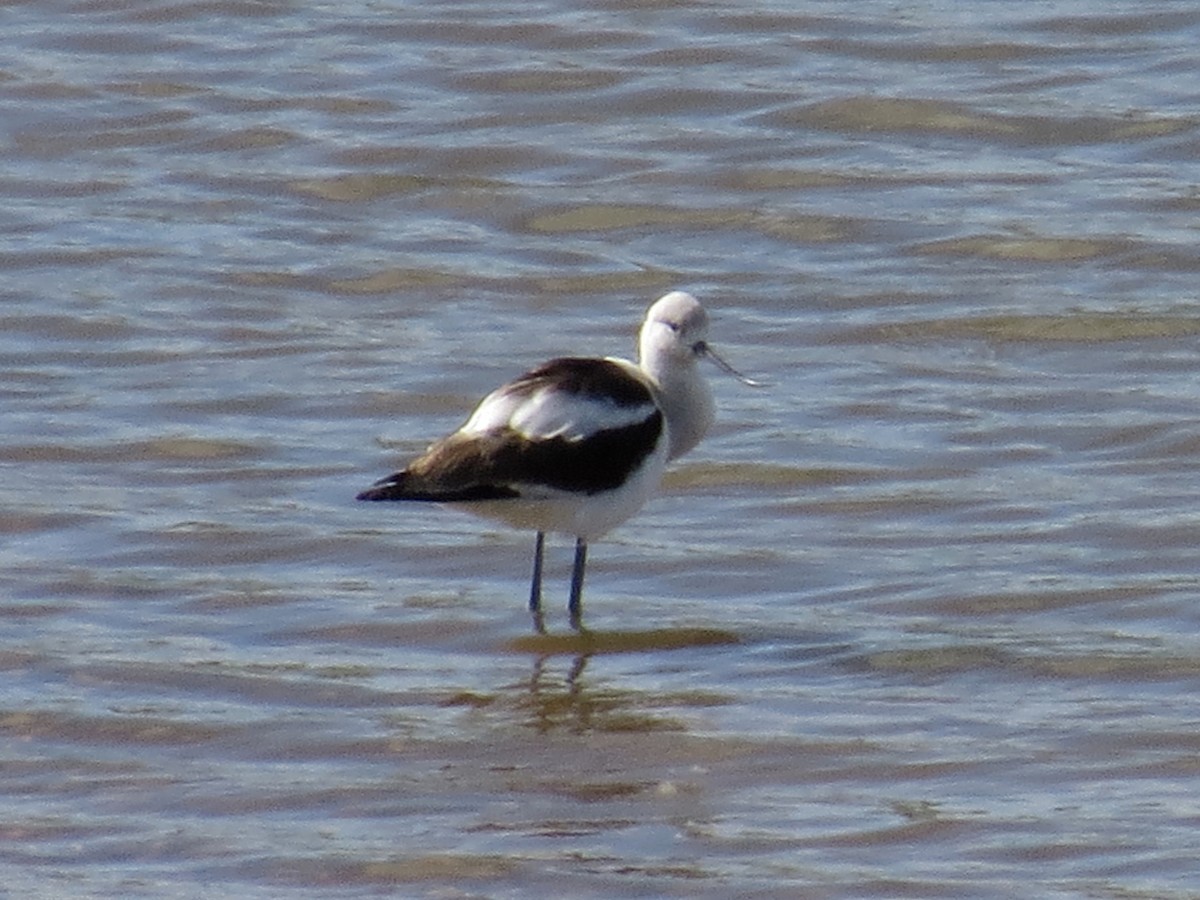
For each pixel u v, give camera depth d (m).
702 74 23.91
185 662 12.80
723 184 21.58
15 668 12.67
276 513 15.07
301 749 11.73
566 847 10.60
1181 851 10.36
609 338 18.48
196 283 19.50
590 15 25.31
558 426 12.77
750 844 10.58
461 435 12.84
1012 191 21.20
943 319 18.62
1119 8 25.17
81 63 24.27
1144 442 16.14
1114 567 14.04
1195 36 24.53
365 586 14.00
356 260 20.06
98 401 17.08
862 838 10.61
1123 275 19.41
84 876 10.38
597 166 21.98
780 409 16.89
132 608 13.61
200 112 23.17
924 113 22.86
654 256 20.17
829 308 18.95
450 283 19.59
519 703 12.28
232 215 21.06
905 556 14.37
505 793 11.19
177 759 11.65
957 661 12.72
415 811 11.01
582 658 12.91
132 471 15.82
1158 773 11.21
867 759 11.45
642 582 14.09
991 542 14.51
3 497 15.24
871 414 16.78
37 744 11.79
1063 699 12.16
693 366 13.47
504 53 24.52
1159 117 22.64
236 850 10.59
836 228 20.55
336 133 22.72
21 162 22.17
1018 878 10.17
